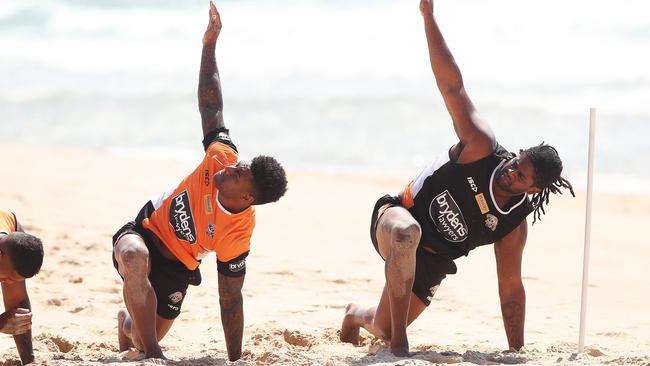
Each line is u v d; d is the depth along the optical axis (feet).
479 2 326.24
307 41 304.71
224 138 61.11
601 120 221.05
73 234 112.16
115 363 55.72
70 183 150.00
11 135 214.90
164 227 60.03
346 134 210.79
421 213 61.46
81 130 220.02
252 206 59.00
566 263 108.88
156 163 175.94
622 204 151.94
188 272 62.08
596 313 86.58
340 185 160.45
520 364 57.00
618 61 271.49
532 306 89.04
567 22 305.73
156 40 329.11
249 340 71.97
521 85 254.06
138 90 263.08
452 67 60.03
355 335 71.36
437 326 80.12
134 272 57.31
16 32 342.85
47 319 80.38
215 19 63.77
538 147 57.57
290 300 88.22
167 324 63.57
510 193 58.90
